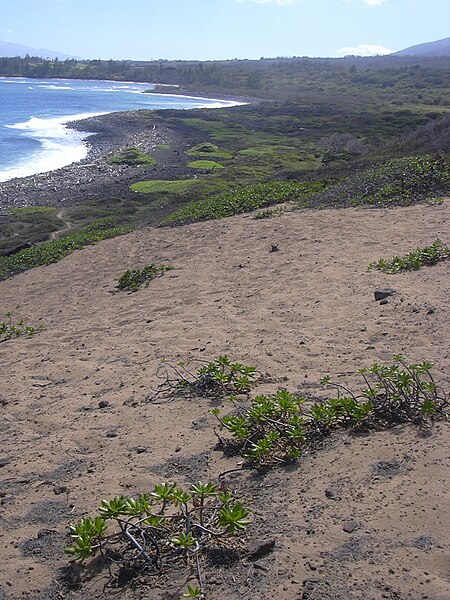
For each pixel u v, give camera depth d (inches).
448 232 395.5
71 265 563.8
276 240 463.5
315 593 105.0
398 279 304.7
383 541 116.2
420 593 101.7
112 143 1983.3
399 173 584.7
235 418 171.0
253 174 1262.3
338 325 256.8
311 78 5856.3
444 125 988.6
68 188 1273.4
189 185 1213.1
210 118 2655.0
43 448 186.1
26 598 117.6
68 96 4074.8
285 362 225.5
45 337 333.1
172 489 130.9
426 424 160.2
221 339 264.8
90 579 120.1
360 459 148.3
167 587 114.0
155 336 288.0
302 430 165.2
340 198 573.3
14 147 1827.0
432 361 203.3
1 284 551.2
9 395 244.7
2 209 1078.4
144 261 503.2
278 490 141.5
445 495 127.3
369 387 176.4
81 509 146.7
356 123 2250.2
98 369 257.0
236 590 109.6
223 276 391.5
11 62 6505.9
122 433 187.6
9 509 152.2
